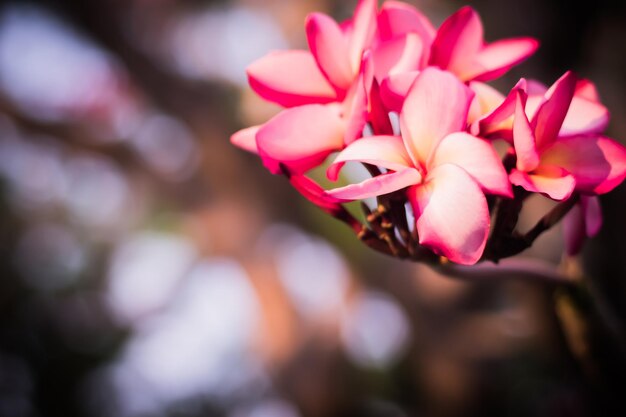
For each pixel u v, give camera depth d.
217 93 1.65
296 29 1.58
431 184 0.39
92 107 1.90
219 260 1.82
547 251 0.91
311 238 1.71
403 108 0.40
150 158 1.89
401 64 0.42
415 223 0.39
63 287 2.29
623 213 0.83
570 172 0.39
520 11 0.97
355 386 1.73
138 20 1.58
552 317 0.86
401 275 1.59
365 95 0.40
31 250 2.34
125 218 2.48
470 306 1.53
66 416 2.00
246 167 1.65
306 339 1.69
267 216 1.66
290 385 1.68
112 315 2.31
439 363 1.54
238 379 2.23
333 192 0.39
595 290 0.49
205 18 1.69
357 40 0.42
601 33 0.94
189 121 1.66
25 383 2.01
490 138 0.40
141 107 1.89
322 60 0.42
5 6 1.59
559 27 0.94
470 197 0.38
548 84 0.97
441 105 0.39
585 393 0.52
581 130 0.41
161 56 1.62
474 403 1.51
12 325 2.08
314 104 0.42
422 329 1.56
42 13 1.62
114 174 2.21
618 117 0.91
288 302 1.70
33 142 2.09
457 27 0.42
